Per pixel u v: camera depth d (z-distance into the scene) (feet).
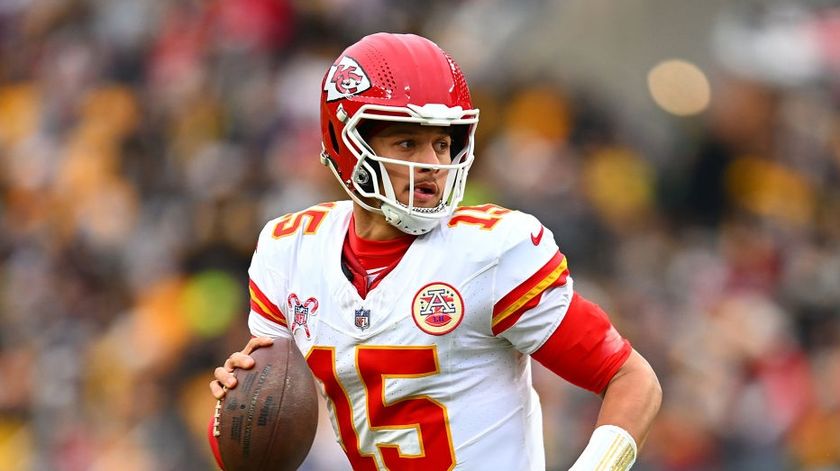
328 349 44.88
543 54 144.97
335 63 45.37
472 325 43.37
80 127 165.78
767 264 124.98
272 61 157.58
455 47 155.94
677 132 138.31
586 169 130.72
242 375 44.39
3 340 136.98
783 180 135.54
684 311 114.93
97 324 132.36
